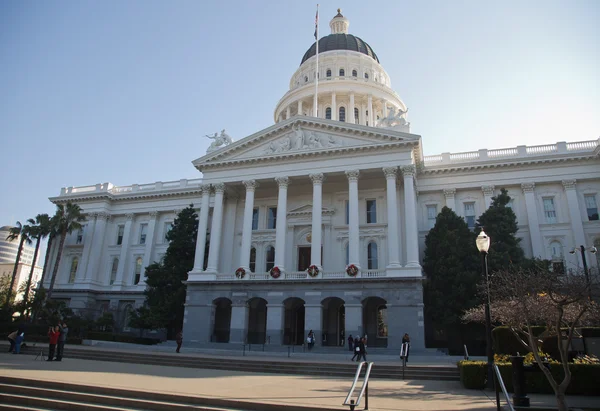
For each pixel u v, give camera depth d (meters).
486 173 54.16
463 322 42.41
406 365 28.78
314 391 19.11
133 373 23.89
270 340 46.78
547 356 21.75
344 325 49.84
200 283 51.09
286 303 49.62
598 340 22.61
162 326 52.25
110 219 71.50
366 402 14.84
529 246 51.03
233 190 58.09
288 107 84.50
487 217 47.44
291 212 55.56
